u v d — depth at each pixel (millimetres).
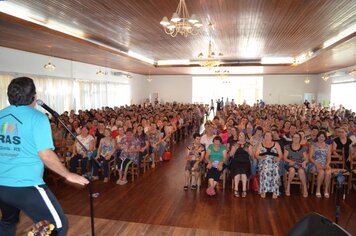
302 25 6020
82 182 1683
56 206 1723
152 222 3775
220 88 19875
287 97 18719
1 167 1610
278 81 18750
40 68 9156
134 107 13578
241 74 18828
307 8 4859
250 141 5555
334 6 4758
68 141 5988
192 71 16391
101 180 5602
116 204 4379
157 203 4441
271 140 4930
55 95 9914
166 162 7074
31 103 1703
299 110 12203
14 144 1595
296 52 9961
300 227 1681
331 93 15422
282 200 4590
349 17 5402
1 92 7637
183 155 7805
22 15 5320
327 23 5852
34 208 1649
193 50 9547
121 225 3432
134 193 4887
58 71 10070
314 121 7887
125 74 15789
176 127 9523
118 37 7410
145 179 5688
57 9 5027
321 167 4773
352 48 7633
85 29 6523
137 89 18359
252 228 3615
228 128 6383
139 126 6359
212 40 7801
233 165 4938
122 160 5539
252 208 4258
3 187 1605
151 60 12438
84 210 4137
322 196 4750
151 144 6754
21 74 8352
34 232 1538
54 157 1629
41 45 7520
